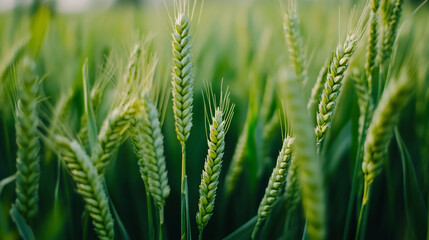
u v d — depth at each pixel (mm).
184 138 372
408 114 580
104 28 1432
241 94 776
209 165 369
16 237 359
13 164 465
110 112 397
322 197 260
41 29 539
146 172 383
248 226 408
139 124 364
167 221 534
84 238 404
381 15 411
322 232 264
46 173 463
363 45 455
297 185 417
